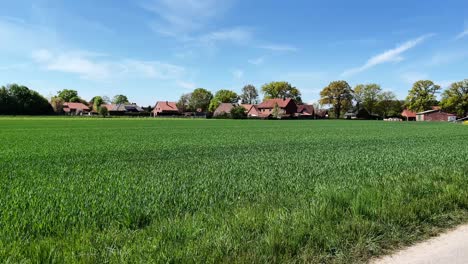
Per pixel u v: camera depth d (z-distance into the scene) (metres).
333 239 4.27
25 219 4.90
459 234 4.83
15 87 121.44
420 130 45.88
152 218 5.21
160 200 6.20
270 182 8.18
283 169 10.61
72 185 7.67
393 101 143.38
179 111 161.62
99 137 29.95
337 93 140.12
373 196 6.13
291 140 26.58
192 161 13.16
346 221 4.88
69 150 18.25
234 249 3.87
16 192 6.86
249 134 35.22
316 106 164.38
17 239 4.19
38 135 32.50
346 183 7.91
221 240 4.07
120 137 30.00
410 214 5.25
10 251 3.73
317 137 30.45
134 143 23.34
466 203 6.00
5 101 116.94
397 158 13.52
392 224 4.91
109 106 162.38
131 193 6.73
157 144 22.45
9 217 4.99
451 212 5.68
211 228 4.61
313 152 16.84
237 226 4.59
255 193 7.00
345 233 4.49
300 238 4.25
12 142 24.19
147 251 3.78
